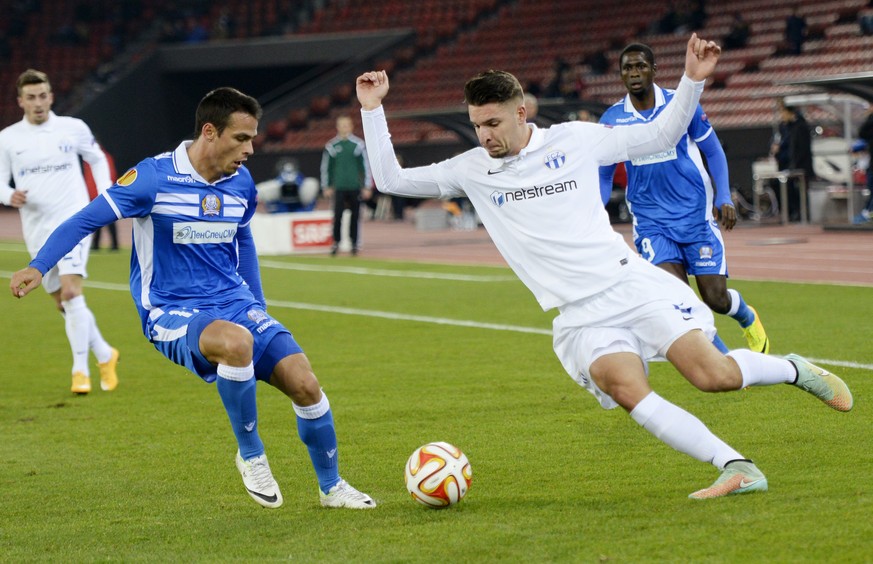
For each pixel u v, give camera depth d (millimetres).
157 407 24578
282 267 57969
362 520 15008
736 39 97000
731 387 15047
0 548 14438
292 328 36094
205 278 16266
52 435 22062
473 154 15758
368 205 94750
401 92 115500
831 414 20188
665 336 14977
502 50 113625
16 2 139625
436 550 13266
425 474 15180
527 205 15352
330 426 15742
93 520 15781
